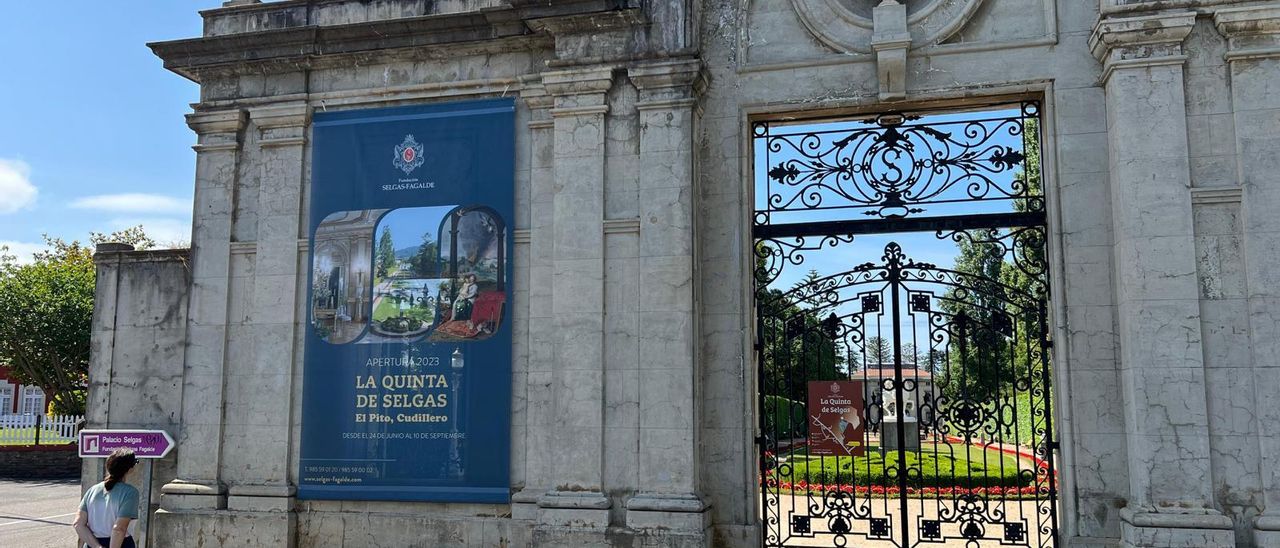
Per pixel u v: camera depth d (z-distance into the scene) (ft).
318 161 38.06
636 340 33.24
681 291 32.99
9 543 47.03
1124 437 30.71
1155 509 28.81
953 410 33.35
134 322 41.19
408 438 35.65
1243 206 29.73
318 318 37.04
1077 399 31.19
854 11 34.63
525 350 35.24
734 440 33.53
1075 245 31.83
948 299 33.94
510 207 35.91
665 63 33.99
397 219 36.91
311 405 36.65
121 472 26.81
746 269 34.24
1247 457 28.94
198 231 39.01
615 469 32.89
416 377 35.88
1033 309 32.94
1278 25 30.14
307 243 37.73
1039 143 33.94
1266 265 29.35
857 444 33.78
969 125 34.09
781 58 34.99
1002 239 33.42
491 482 34.71
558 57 35.24
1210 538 28.19
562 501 32.73
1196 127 30.58
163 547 36.70
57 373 100.22
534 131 36.06
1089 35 32.55
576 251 34.12
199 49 38.88
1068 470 31.12
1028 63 32.86
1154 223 29.99
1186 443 28.91
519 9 35.27
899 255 34.24
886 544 38.04
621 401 33.09
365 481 35.78
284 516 36.01
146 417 40.24
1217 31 30.81
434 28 36.86
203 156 39.45
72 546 45.93
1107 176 31.86
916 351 33.65
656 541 31.65
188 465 37.42
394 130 37.50
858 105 34.01
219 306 38.29
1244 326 29.43
